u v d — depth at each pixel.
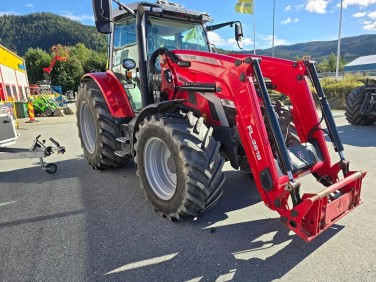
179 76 3.21
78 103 4.79
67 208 3.22
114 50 4.21
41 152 4.33
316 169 2.79
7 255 2.39
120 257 2.33
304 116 2.93
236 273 2.11
